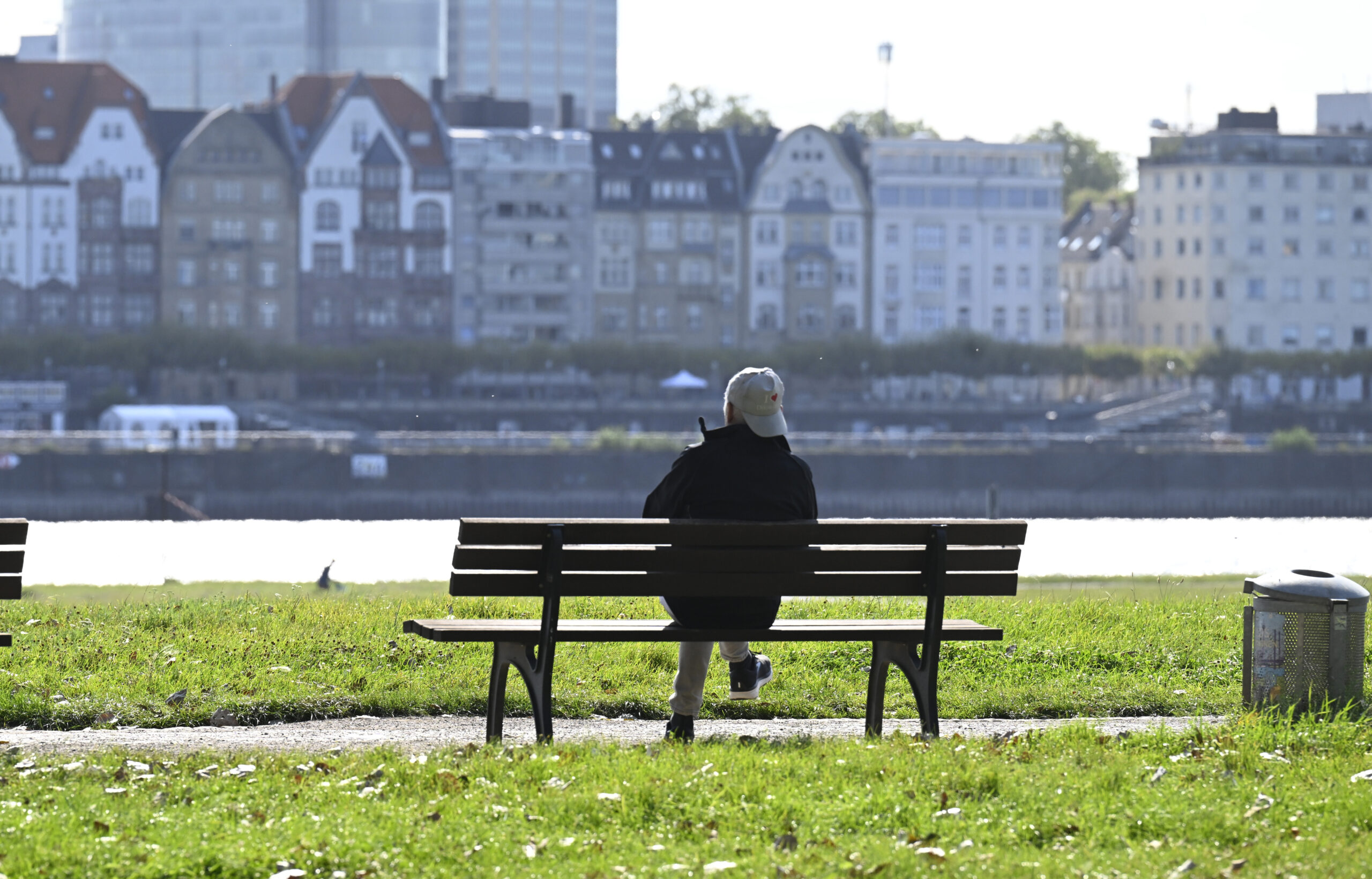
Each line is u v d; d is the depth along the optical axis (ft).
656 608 119.44
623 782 59.47
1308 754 66.08
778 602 70.38
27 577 231.50
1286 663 74.64
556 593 66.39
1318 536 338.34
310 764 64.49
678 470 69.82
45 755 66.80
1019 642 104.06
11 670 91.15
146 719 79.56
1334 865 50.96
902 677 93.20
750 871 49.67
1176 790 59.67
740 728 78.84
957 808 57.11
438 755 64.75
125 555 296.51
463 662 96.32
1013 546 71.82
